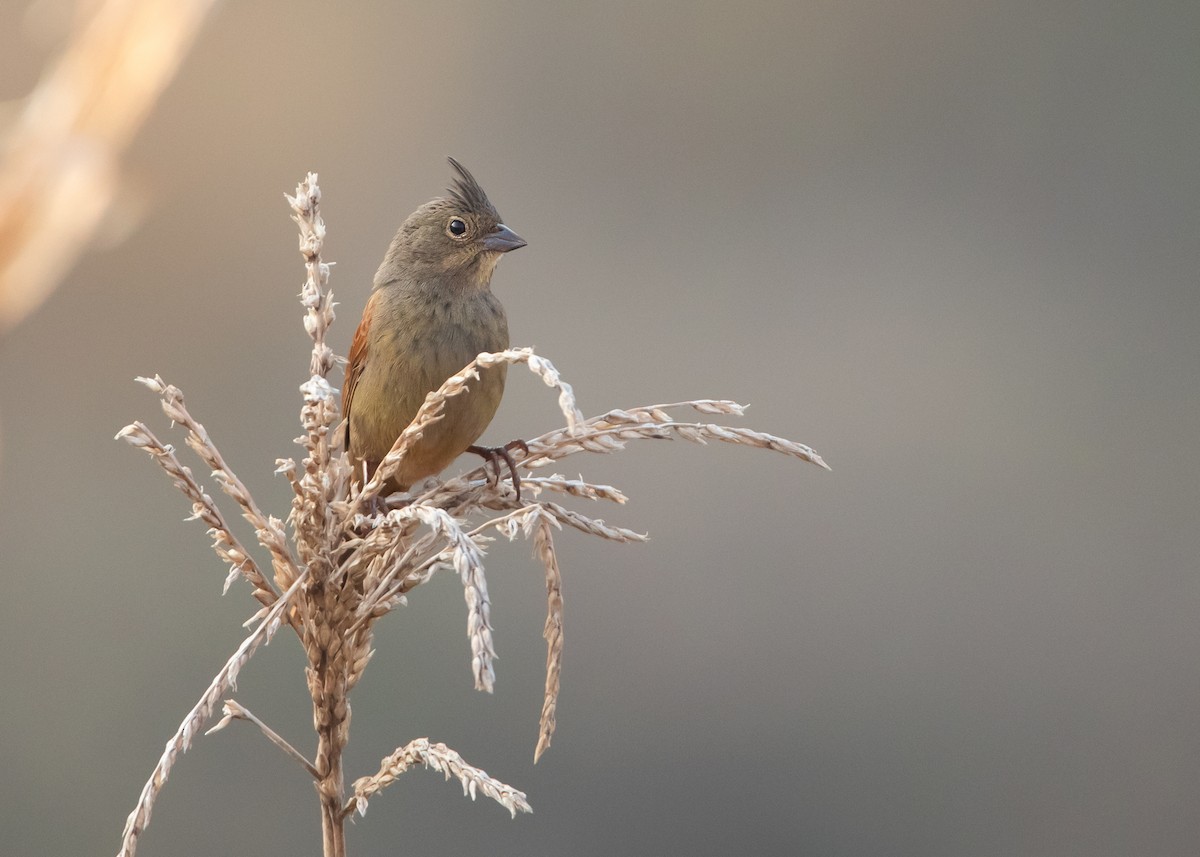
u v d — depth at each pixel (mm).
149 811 5848
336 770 5941
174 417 5945
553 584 5945
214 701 5914
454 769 5922
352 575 5945
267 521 5949
